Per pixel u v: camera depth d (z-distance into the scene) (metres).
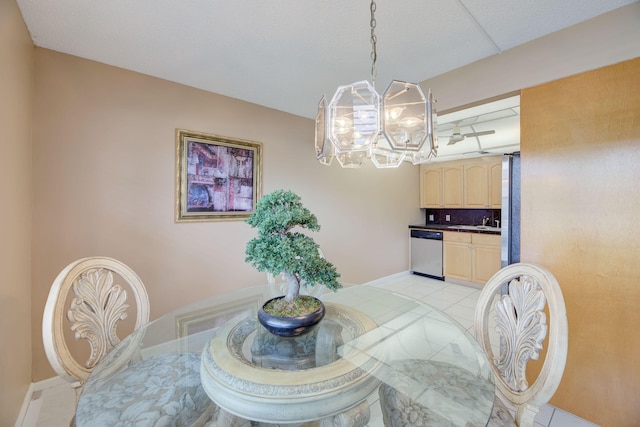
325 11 1.53
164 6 1.49
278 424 0.88
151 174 2.25
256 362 1.03
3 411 1.35
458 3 1.47
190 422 0.87
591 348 1.57
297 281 1.26
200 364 1.13
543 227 1.73
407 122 1.46
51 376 1.85
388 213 4.39
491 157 4.31
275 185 3.01
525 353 1.09
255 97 2.70
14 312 1.50
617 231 1.49
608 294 1.52
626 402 1.47
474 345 1.35
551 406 1.70
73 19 1.58
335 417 0.86
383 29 1.69
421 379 1.12
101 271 1.31
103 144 2.05
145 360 1.20
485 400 1.00
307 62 2.07
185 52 1.93
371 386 0.98
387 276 4.37
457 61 2.06
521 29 1.68
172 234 2.36
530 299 1.11
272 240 1.18
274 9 1.51
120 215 2.12
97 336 1.23
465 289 4.00
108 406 0.92
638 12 1.43
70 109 1.93
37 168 1.81
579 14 1.54
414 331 1.53
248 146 2.80
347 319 1.45
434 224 5.21
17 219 1.55
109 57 1.98
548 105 1.72
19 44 1.53
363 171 3.97
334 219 3.60
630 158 1.45
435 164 4.93
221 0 1.44
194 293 2.48
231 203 2.69
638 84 1.43
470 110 2.78
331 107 1.49
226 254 2.66
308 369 0.97
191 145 2.45
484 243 3.98
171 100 2.35
